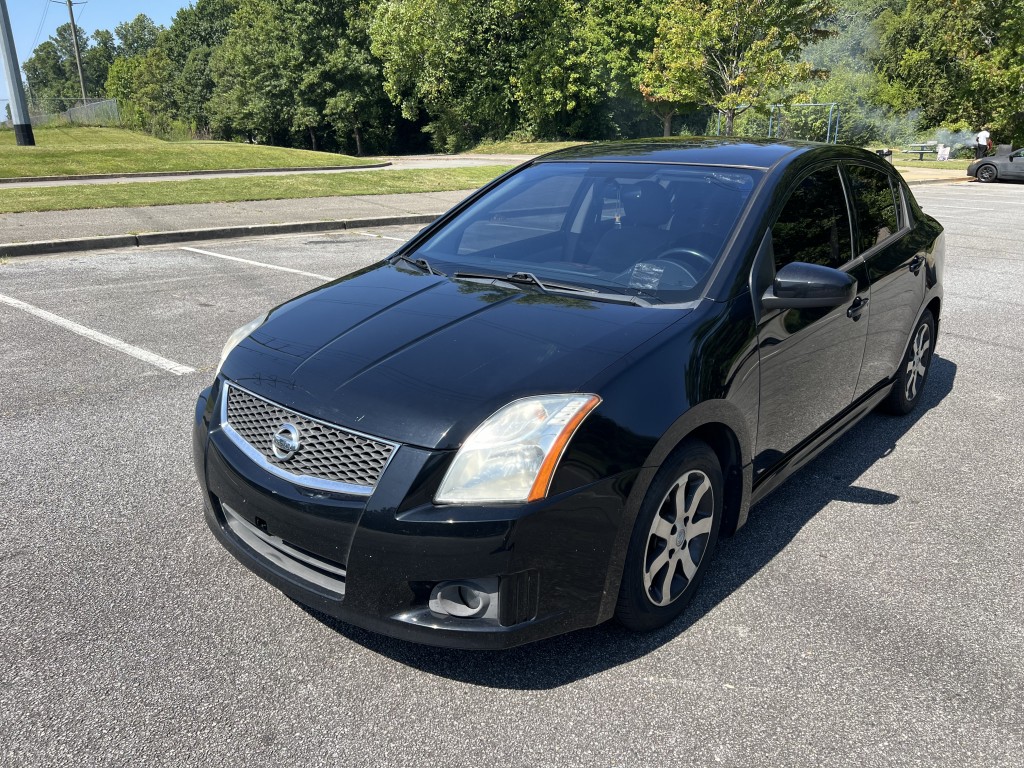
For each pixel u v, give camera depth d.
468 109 50.09
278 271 8.75
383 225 13.03
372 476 2.24
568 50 45.84
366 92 54.22
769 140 3.89
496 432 2.21
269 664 2.52
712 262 2.96
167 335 6.17
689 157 3.58
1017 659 2.61
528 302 2.85
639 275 3.01
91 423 4.45
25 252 9.62
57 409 4.64
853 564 3.19
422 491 2.18
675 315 2.72
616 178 3.55
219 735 2.22
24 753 2.14
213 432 2.66
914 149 38.47
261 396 2.51
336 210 13.80
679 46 30.52
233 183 16.56
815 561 3.21
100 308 7.00
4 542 3.22
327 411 2.34
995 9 34.62
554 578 2.27
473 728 2.26
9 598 2.84
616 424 2.32
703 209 3.20
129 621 2.73
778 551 3.28
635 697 2.39
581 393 2.31
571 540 2.26
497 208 3.74
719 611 2.85
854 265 3.67
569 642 2.65
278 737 2.21
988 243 12.38
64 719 2.27
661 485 2.47
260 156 25.20
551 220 3.50
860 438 4.53
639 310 2.78
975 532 3.47
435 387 2.33
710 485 2.74
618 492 2.32
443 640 2.23
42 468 3.89
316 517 2.28
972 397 5.26
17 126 24.45
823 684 2.47
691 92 30.58
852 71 47.59
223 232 11.30
